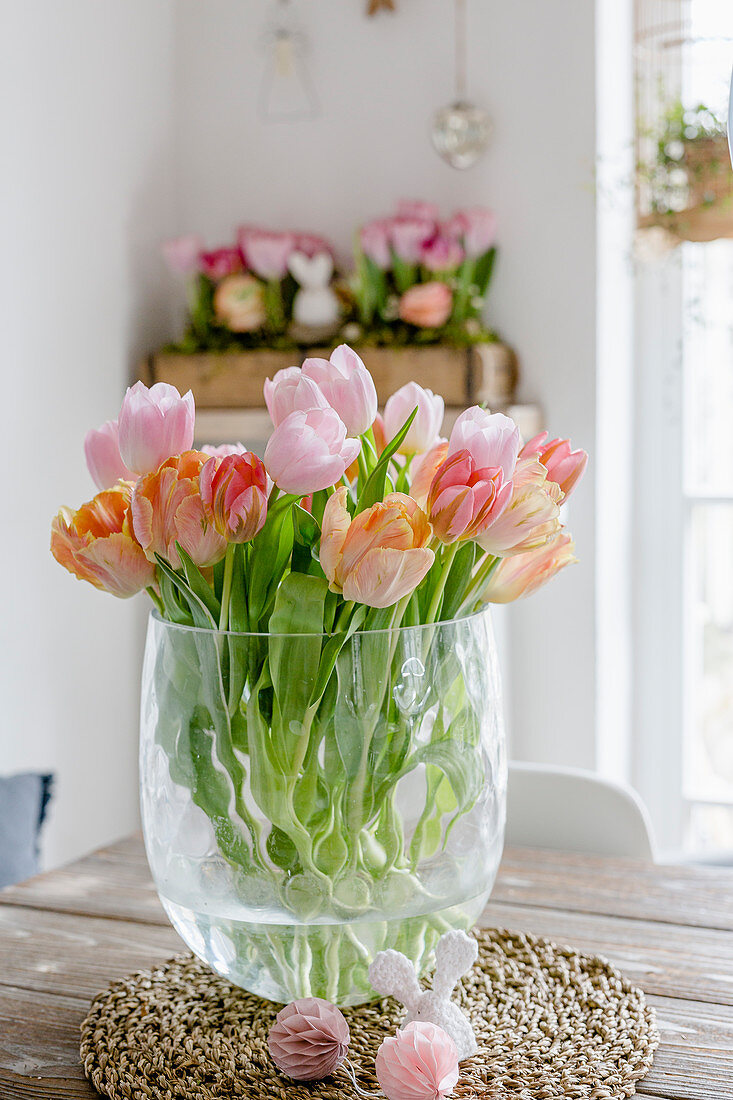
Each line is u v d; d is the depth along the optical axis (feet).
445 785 2.24
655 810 8.18
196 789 2.18
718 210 6.71
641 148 7.39
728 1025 2.52
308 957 2.24
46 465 6.61
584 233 7.00
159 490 2.02
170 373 7.26
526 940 2.95
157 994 2.69
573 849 4.39
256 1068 2.34
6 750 6.31
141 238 7.54
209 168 7.89
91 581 2.24
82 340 6.91
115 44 7.15
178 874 2.25
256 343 7.22
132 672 7.53
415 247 6.89
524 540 2.11
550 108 7.00
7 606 6.28
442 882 2.27
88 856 3.79
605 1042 2.43
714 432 7.83
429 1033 2.06
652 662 8.05
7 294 6.24
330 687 2.10
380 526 1.91
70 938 3.09
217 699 2.13
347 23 7.44
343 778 2.13
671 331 7.76
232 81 7.77
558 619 7.32
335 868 2.15
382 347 6.91
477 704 2.30
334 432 1.95
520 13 7.02
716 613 8.02
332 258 7.62
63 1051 2.49
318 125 7.58
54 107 6.59
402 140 7.38
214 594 2.15
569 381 7.14
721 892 3.36
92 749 7.10
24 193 6.36
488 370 6.71
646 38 7.30
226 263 7.15
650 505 7.93
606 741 7.50
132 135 7.38
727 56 7.08
